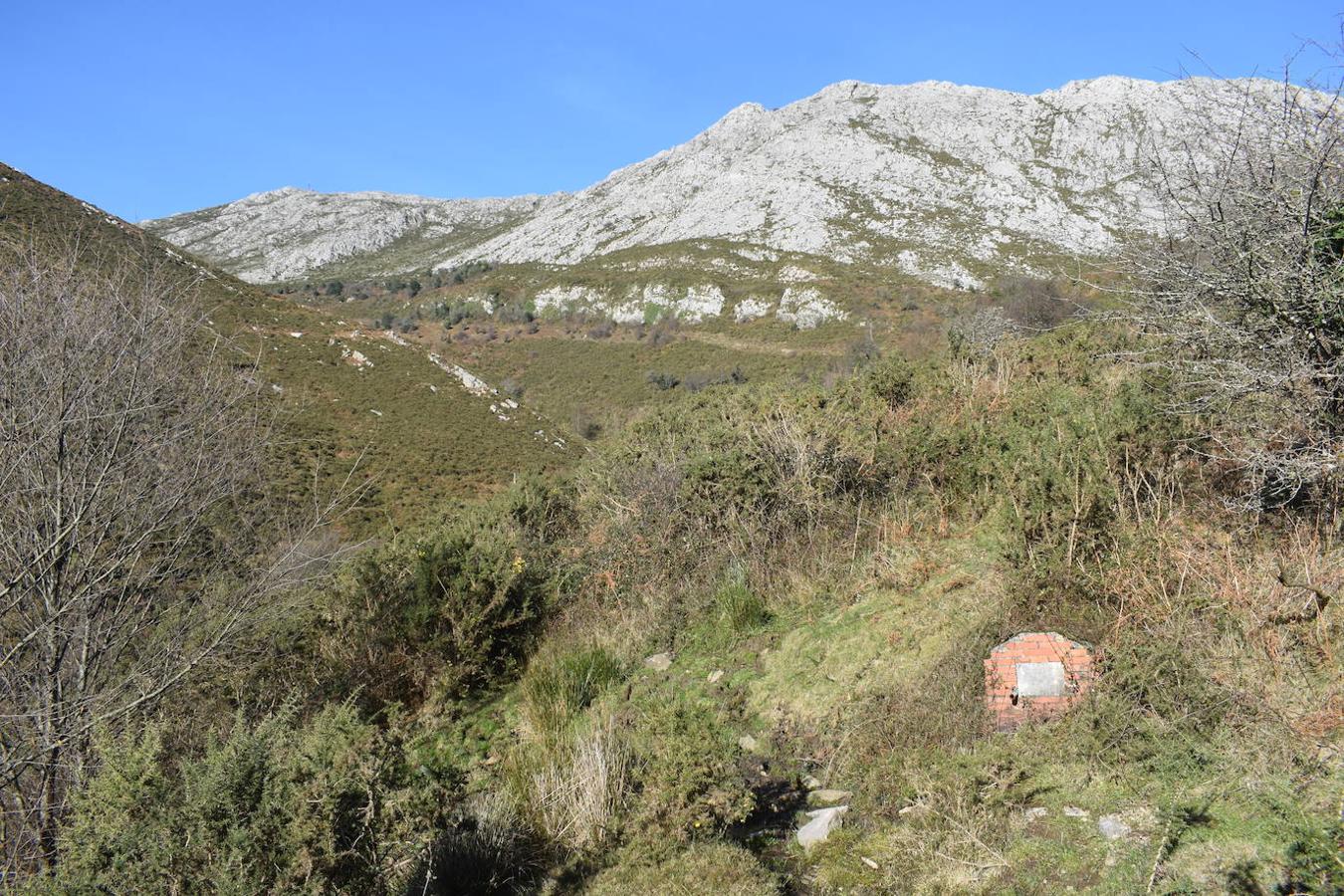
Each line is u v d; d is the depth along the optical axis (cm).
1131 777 326
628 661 633
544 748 511
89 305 509
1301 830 260
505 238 14188
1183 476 479
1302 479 389
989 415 746
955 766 369
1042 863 298
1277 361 404
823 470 747
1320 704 314
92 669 508
